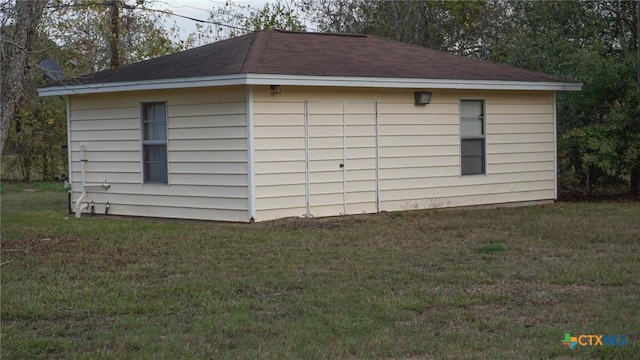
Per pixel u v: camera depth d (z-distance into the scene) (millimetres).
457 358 5699
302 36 15422
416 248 10375
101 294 7828
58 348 6102
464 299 7438
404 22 26938
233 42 14742
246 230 12031
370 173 14023
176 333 6445
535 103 16203
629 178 18781
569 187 18766
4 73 10742
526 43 19703
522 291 7820
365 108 13930
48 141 25875
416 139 14562
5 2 10586
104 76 14742
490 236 11391
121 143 14656
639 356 5695
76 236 11852
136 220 14039
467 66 15539
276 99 12930
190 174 13602
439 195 14898
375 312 7023
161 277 8672
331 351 5906
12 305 7379
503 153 15742
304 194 13281
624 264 9086
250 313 7055
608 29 20062
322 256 9797
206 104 13266
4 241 11422
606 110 17391
